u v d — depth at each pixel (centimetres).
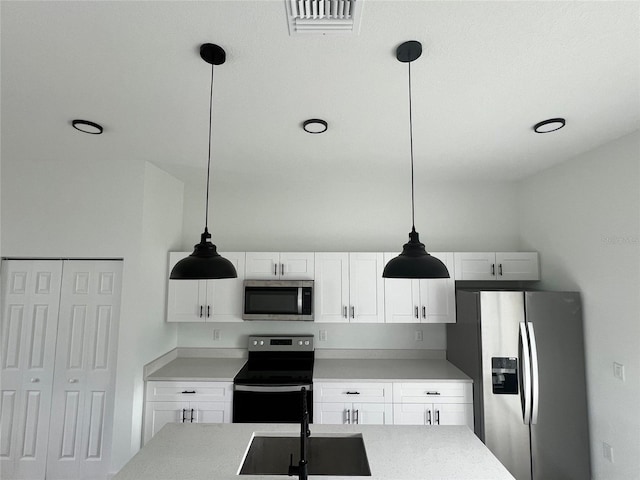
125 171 297
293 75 172
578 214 286
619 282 245
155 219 317
